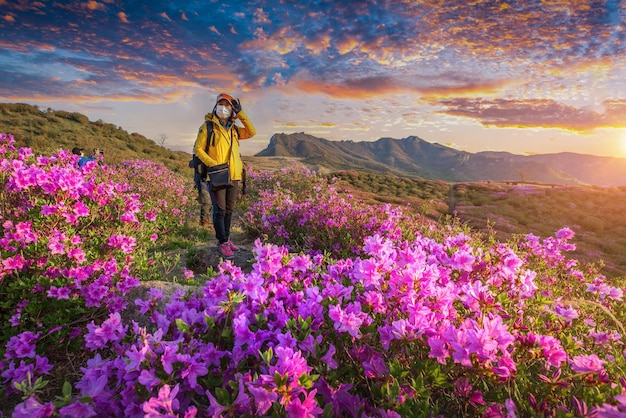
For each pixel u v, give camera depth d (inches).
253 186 565.6
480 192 1301.7
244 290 89.7
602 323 154.2
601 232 796.6
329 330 82.3
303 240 263.7
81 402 59.4
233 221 380.8
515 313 110.7
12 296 118.5
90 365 75.6
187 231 318.3
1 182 157.6
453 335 69.5
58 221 150.2
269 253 104.0
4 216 151.9
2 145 204.7
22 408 59.9
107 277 127.4
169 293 135.5
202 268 221.5
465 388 69.0
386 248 105.3
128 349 80.0
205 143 225.3
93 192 171.3
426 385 70.7
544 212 954.7
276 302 91.6
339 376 76.5
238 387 62.4
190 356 71.2
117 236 144.4
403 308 87.4
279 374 58.0
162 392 59.4
